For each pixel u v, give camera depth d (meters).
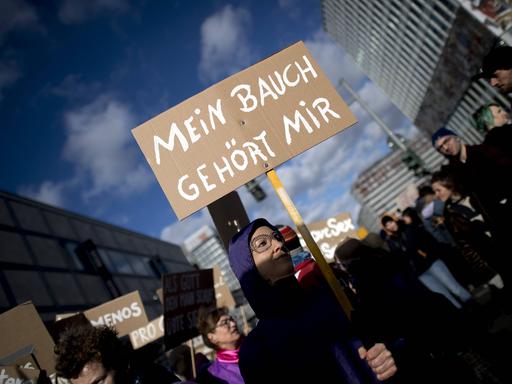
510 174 3.01
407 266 2.20
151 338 6.11
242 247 1.81
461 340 2.10
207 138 2.25
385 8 49.38
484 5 24.67
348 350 1.64
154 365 2.19
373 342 1.70
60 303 16.83
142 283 26.94
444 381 1.95
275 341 1.68
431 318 2.00
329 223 6.07
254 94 2.32
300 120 2.25
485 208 3.25
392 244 6.41
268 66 2.37
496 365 2.36
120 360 1.94
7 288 14.31
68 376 1.84
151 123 2.29
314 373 1.60
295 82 2.32
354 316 1.74
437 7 39.72
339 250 2.17
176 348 4.04
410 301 2.00
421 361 1.91
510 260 3.28
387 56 58.72
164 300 4.05
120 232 29.48
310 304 1.75
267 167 2.18
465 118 50.59
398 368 1.81
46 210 21.50
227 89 2.33
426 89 55.62
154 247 34.31
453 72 45.78
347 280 2.24
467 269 4.88
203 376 3.18
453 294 4.26
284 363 1.64
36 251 17.83
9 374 2.77
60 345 1.88
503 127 3.15
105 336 1.94
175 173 2.21
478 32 35.72
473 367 2.30
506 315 4.04
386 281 2.01
